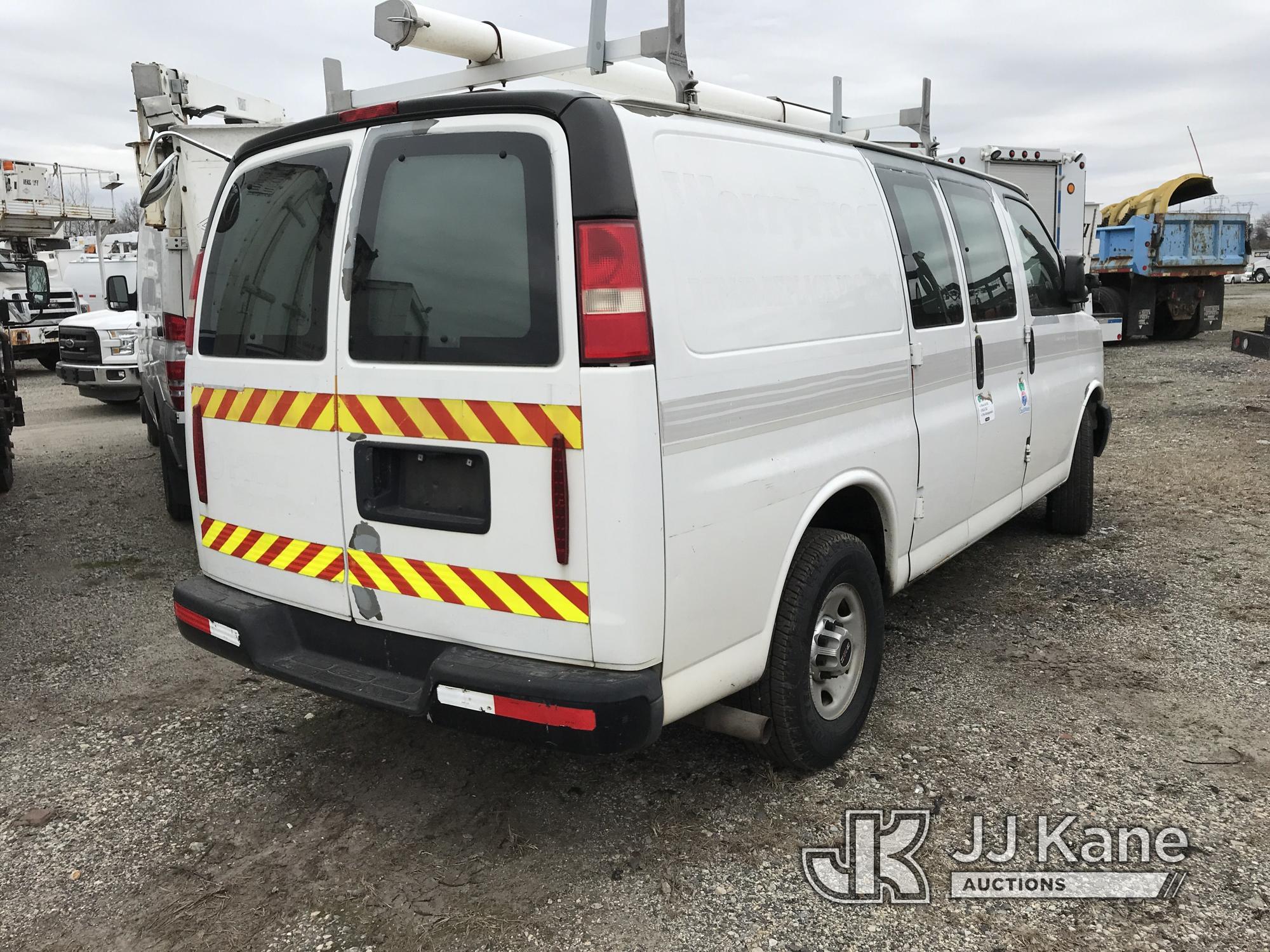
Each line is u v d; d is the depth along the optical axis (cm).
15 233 1811
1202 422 967
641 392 240
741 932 256
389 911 267
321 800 325
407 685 281
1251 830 295
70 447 1023
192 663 445
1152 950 246
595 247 238
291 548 304
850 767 336
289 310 295
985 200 460
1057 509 594
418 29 276
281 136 304
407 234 268
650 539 246
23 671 438
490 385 251
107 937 260
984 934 253
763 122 307
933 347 382
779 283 296
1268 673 403
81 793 334
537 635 255
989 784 323
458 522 263
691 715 308
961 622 469
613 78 341
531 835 301
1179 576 525
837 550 321
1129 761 336
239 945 255
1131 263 1694
